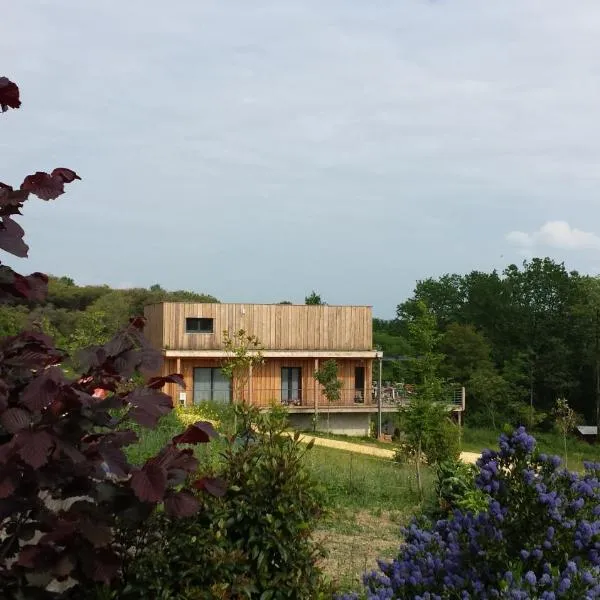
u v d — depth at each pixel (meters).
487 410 62.34
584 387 70.56
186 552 4.69
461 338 63.78
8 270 3.90
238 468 5.21
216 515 4.90
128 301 59.66
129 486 4.16
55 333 19.00
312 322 37.28
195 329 35.50
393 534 10.39
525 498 4.22
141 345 4.08
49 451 3.65
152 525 4.75
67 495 4.02
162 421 16.12
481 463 4.53
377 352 37.88
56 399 3.72
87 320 21.61
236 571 4.82
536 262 75.62
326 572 7.96
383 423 41.09
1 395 3.65
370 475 15.32
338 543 9.59
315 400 37.00
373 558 8.84
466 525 4.44
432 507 11.88
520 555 4.11
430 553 4.53
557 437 54.22
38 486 3.81
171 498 4.19
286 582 4.95
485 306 77.12
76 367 3.96
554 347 71.12
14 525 3.94
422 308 17.38
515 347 74.00
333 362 36.50
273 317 36.66
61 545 3.98
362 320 38.03
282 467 5.19
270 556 5.07
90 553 3.97
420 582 4.22
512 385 64.75
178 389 34.97
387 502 13.05
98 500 4.08
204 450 9.84
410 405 17.05
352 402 38.12
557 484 4.34
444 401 17.75
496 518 4.24
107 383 4.02
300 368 37.53
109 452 4.00
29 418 3.61
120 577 4.52
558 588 3.66
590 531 4.00
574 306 70.75
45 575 3.89
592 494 4.25
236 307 36.00
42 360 3.92
